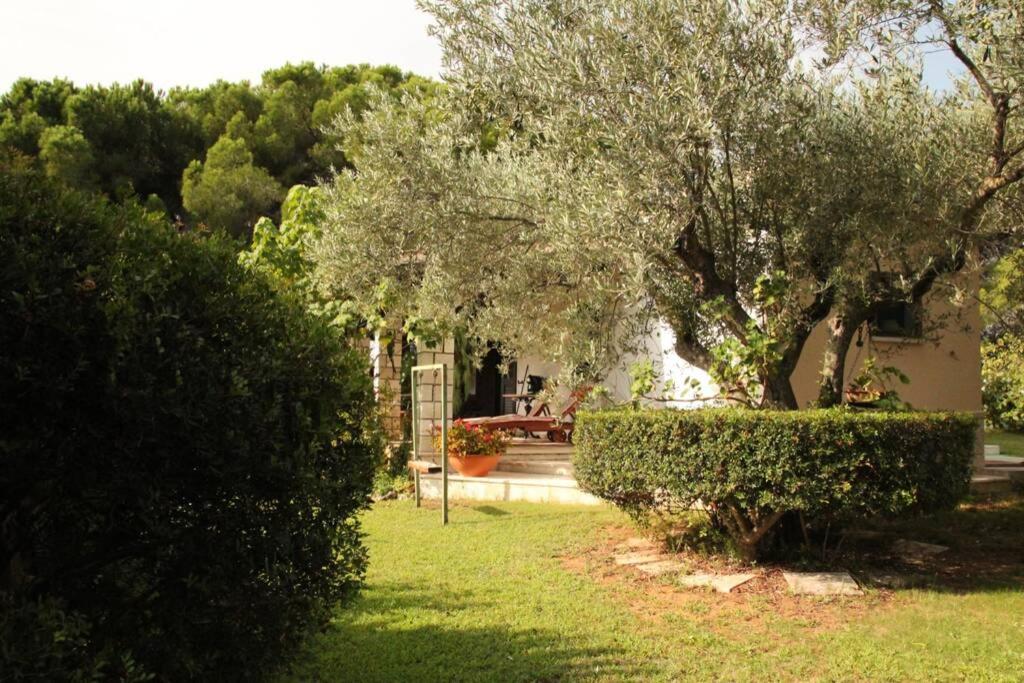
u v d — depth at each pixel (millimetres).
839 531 7258
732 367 6484
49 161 19516
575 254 6488
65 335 2740
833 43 6113
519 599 5844
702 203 6629
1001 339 15172
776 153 6332
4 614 2527
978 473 10508
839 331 7113
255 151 22625
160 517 3109
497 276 7656
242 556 3217
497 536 7953
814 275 6852
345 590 3641
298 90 23656
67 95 22844
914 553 7039
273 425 3262
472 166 7578
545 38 6270
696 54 5945
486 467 10750
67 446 2855
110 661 2805
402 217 7203
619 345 7297
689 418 6145
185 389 2896
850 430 5855
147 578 3145
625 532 7938
